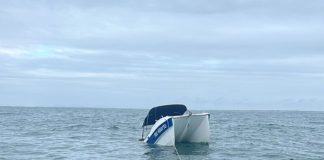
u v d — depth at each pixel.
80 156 17.67
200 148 20.25
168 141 20.02
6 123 40.91
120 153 18.66
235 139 25.86
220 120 57.31
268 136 28.91
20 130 31.41
